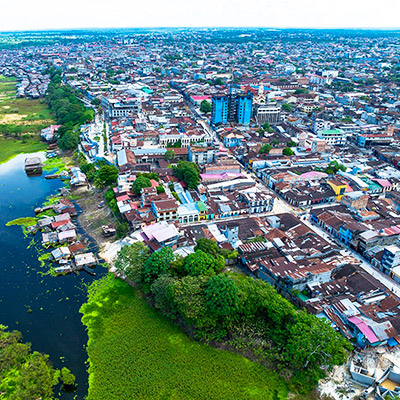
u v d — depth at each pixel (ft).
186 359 376.27
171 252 471.21
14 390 338.34
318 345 344.49
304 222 624.59
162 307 424.87
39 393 333.62
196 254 462.19
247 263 496.64
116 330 412.98
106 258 541.75
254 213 650.84
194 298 393.50
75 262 524.11
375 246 526.16
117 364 371.35
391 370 344.08
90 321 427.33
